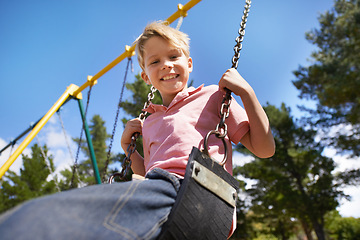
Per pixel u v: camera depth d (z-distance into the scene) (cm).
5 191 1541
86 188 56
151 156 94
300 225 1598
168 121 95
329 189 1232
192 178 64
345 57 1158
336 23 1204
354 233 1522
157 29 105
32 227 42
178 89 103
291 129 1361
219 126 80
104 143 2145
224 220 68
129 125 124
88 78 403
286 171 1378
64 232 44
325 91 1123
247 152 1385
